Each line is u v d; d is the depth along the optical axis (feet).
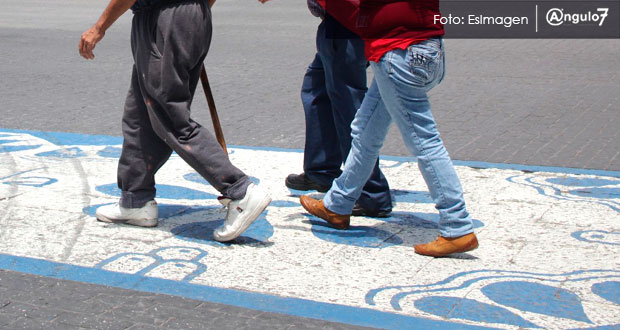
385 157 22.70
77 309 12.60
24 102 30.37
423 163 14.65
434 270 14.35
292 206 18.15
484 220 17.07
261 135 25.40
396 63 14.21
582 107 28.99
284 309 12.70
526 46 42.42
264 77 35.35
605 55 39.52
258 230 16.44
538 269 14.40
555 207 17.97
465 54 40.24
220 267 14.39
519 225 16.75
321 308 12.74
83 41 15.25
